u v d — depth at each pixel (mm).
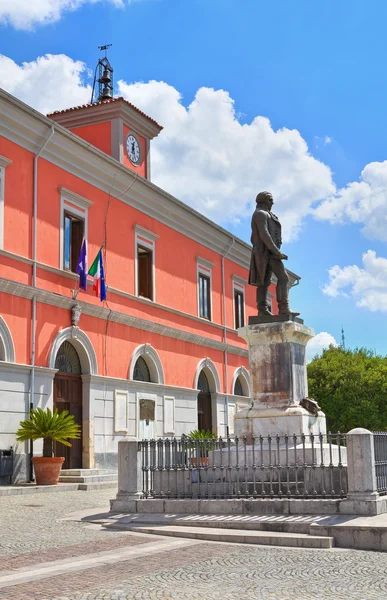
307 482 10898
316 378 48438
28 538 9500
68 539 9430
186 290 29766
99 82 30688
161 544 9031
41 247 21312
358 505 9898
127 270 25594
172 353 28266
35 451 19875
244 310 35125
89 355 22922
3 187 19969
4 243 19875
